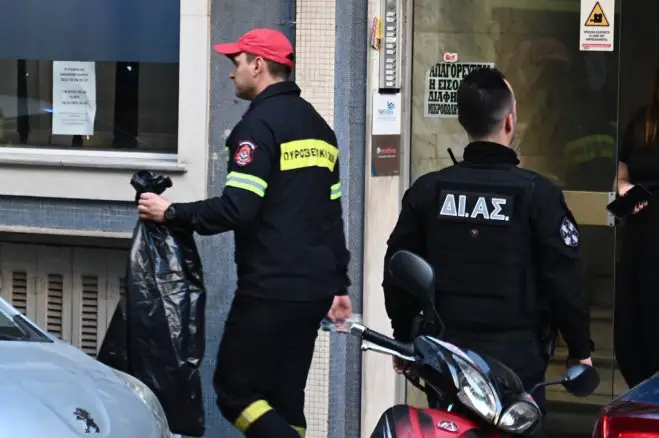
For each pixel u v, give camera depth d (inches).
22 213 311.3
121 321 235.3
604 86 315.6
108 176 305.1
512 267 196.1
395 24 290.0
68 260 318.3
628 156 281.1
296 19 291.9
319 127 237.5
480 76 203.2
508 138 203.3
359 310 294.8
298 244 231.0
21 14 325.1
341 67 291.3
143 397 201.3
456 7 312.5
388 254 208.4
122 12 318.7
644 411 161.8
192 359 235.6
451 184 201.0
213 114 300.4
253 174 225.9
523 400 166.2
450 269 199.6
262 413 230.5
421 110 313.4
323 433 295.9
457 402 171.6
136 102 318.7
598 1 314.2
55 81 323.9
